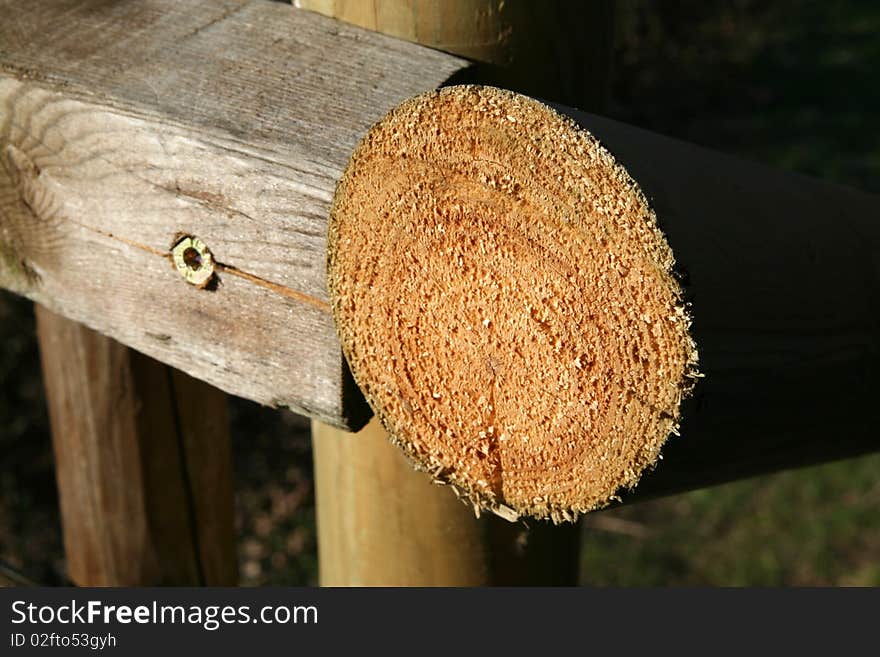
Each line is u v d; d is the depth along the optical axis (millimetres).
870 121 2975
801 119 2996
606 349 714
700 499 1925
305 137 792
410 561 880
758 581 1702
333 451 896
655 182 713
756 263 733
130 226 842
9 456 1685
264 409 1827
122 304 858
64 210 863
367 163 750
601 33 851
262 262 806
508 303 730
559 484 731
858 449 827
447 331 744
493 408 740
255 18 846
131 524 1047
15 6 889
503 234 728
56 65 856
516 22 820
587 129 713
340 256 763
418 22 822
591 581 1713
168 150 819
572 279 717
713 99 3084
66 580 1680
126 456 1032
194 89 824
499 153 724
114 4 875
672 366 705
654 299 704
